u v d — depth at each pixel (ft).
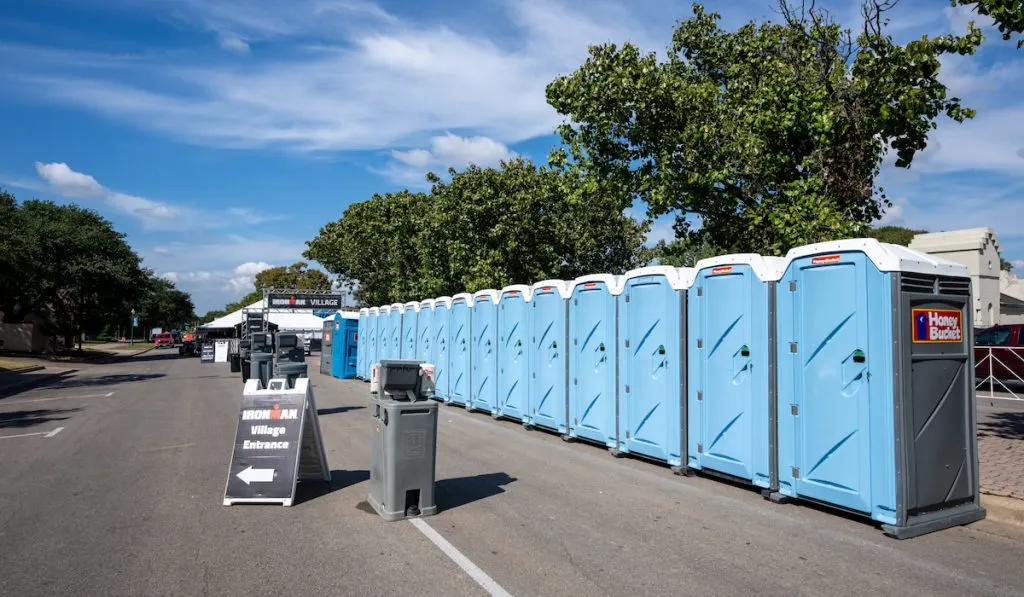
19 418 45.62
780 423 22.12
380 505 20.88
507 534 18.70
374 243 107.55
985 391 54.34
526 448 32.30
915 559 16.75
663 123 39.01
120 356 161.89
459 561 16.51
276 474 22.04
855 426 19.57
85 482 25.20
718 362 24.76
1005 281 125.18
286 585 14.99
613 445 30.66
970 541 18.17
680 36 46.62
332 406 49.83
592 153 41.50
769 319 22.54
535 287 37.52
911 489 18.62
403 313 62.18
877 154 34.30
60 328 138.82
